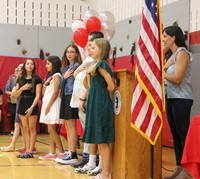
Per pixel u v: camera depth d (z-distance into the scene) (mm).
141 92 2910
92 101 3154
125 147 3105
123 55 7828
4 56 8820
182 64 3215
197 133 2566
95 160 3789
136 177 3131
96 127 3109
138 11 7523
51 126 4684
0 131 8477
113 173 3295
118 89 3223
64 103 4250
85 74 3643
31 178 3482
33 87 4953
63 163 4277
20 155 4832
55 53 9305
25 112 4938
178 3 6230
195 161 2562
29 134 5000
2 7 9078
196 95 5457
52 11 9336
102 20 5352
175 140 3402
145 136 2885
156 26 2934
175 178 3338
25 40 9164
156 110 2873
